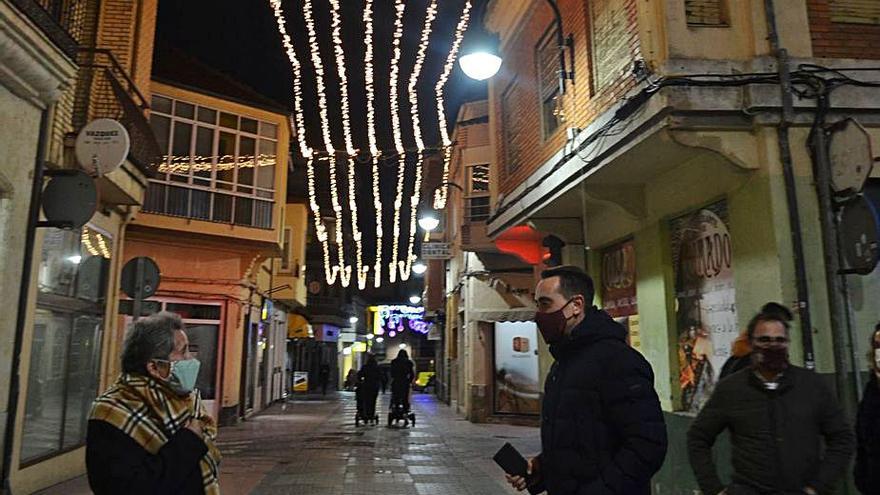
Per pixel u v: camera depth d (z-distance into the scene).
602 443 2.80
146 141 11.38
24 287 6.96
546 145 9.24
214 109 17.22
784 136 5.61
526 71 10.30
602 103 7.29
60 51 6.77
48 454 8.76
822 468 3.41
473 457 12.13
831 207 5.43
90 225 10.06
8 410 6.68
